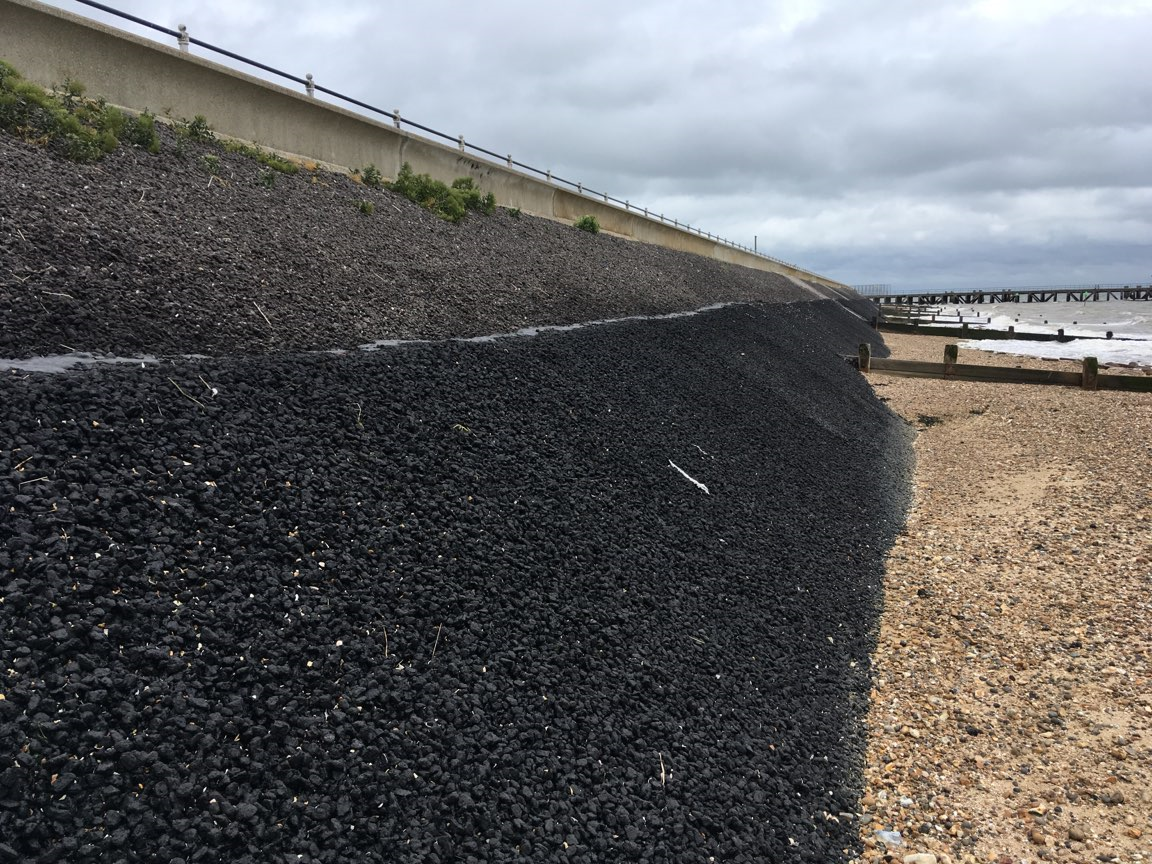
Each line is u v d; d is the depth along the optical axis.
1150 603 7.79
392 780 3.66
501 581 5.37
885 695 6.51
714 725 5.25
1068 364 31.73
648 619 5.97
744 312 22.22
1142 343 44.12
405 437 6.30
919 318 72.12
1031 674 6.75
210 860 2.97
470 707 4.30
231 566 4.22
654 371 11.54
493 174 22.91
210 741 3.31
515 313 11.60
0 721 2.94
